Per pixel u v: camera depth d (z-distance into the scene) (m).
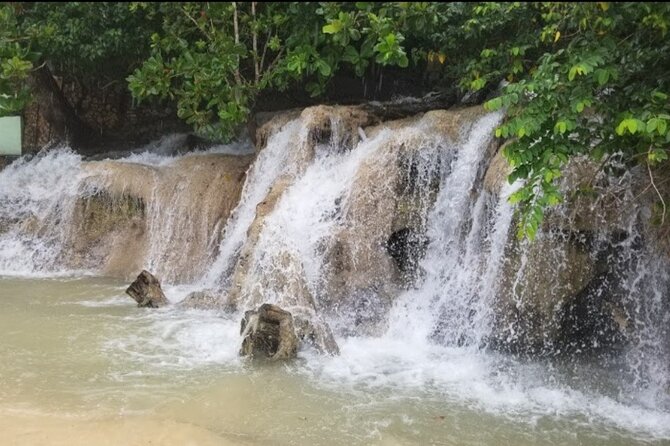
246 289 8.10
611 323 7.02
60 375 5.94
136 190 11.36
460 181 8.07
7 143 13.87
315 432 5.00
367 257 8.09
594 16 5.14
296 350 6.74
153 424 4.89
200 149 14.14
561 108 5.09
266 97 13.38
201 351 6.79
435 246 8.09
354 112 9.91
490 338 7.09
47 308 8.37
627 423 5.45
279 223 8.33
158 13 11.79
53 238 11.61
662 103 4.86
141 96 11.23
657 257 6.41
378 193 8.30
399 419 5.31
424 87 13.29
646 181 6.21
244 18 11.09
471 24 8.80
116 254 11.19
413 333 7.52
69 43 11.98
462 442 4.95
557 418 5.49
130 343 6.96
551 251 6.72
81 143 15.78
